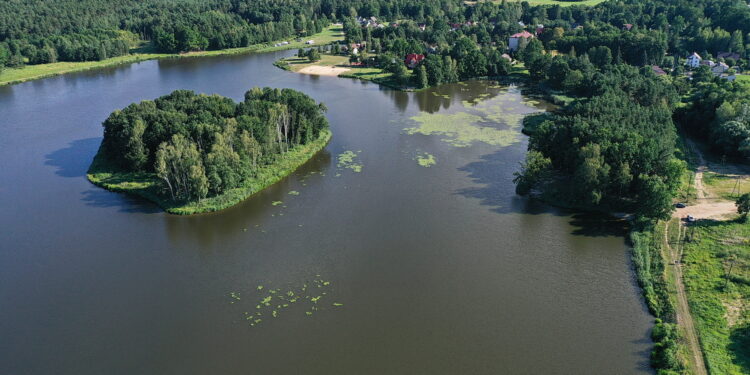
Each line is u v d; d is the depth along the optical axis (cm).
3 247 11469
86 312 9494
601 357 8419
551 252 11238
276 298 9831
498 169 15325
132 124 15050
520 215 12725
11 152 16638
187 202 13150
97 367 8281
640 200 12238
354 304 9656
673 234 11538
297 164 15625
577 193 13125
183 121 15438
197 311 9500
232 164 13788
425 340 8788
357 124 19412
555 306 9594
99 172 14900
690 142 17325
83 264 10894
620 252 11219
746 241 10944
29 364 8350
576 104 17988
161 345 8712
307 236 11881
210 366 8275
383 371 8162
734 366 7919
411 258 11025
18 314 9444
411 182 14538
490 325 9119
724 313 8994
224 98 17712
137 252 11312
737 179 14200
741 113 16150
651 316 9312
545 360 8369
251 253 11250
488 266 10762
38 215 12794
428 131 18600
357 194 13875
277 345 8700
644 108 17175
